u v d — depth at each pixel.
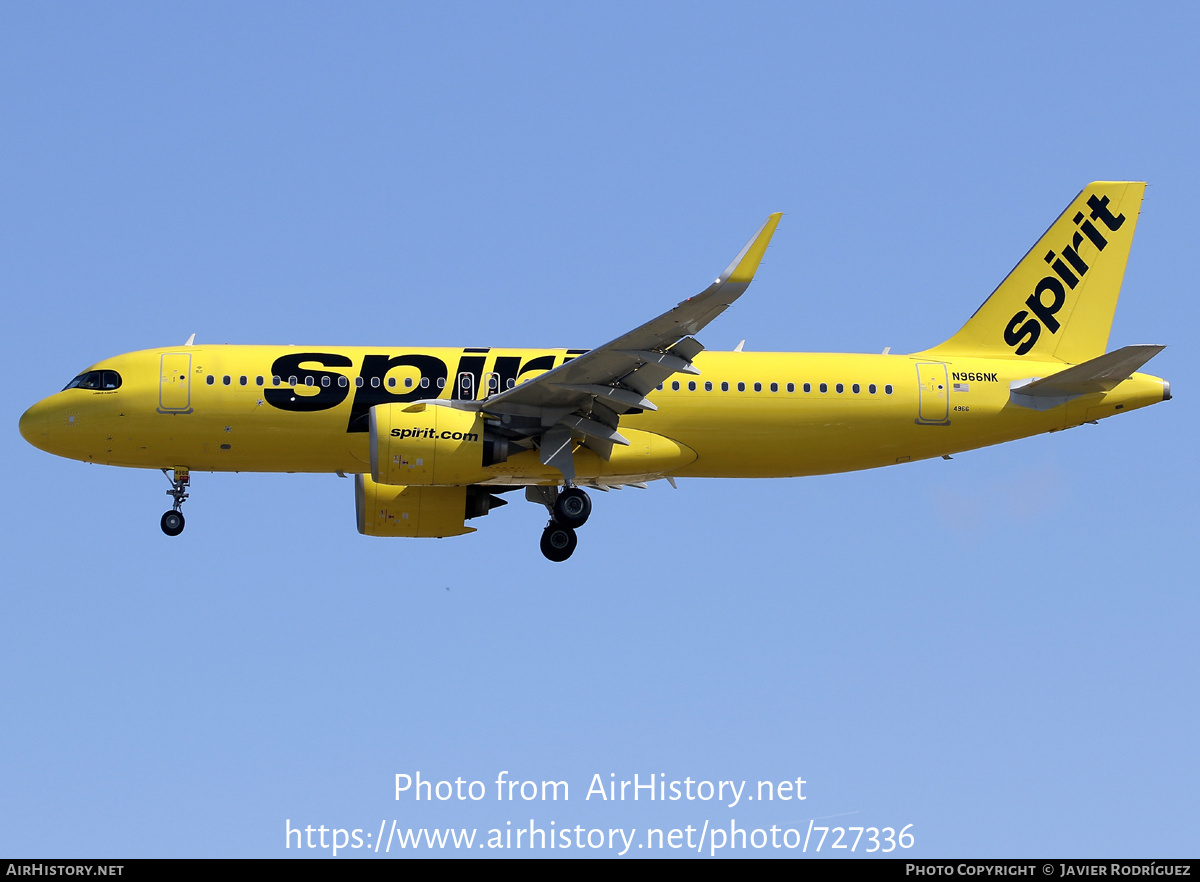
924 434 111.69
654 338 95.38
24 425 106.75
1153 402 113.31
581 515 110.31
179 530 110.00
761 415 108.94
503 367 107.50
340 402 105.38
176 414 104.88
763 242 86.94
